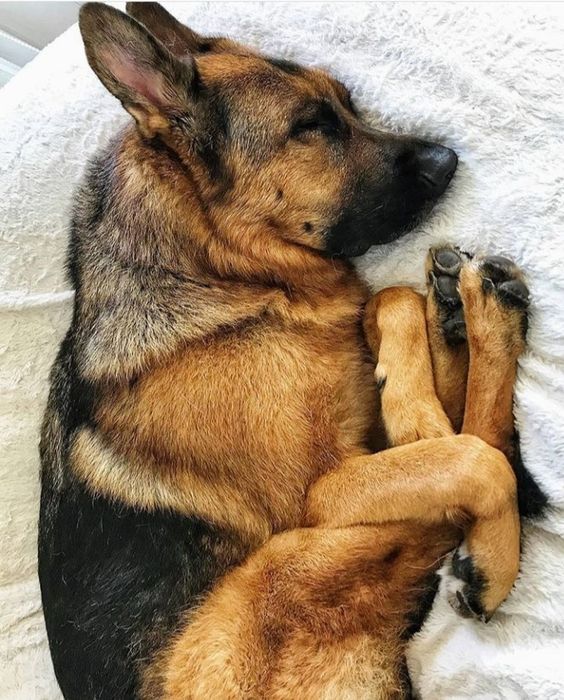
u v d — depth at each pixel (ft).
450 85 1.93
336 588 1.89
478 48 1.88
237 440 1.90
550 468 1.81
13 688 2.51
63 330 2.49
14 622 2.52
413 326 2.01
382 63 2.02
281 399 1.91
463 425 1.94
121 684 1.97
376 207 1.99
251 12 2.15
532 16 1.83
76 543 2.04
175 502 1.95
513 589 1.83
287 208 1.98
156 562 1.97
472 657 1.83
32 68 2.46
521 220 1.85
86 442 2.04
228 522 1.95
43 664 2.54
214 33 2.23
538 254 1.82
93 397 2.02
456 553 1.85
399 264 2.12
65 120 2.38
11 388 2.46
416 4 1.94
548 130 1.82
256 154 1.94
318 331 2.02
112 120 2.35
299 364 1.94
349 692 1.88
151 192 1.96
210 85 1.93
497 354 1.87
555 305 1.80
